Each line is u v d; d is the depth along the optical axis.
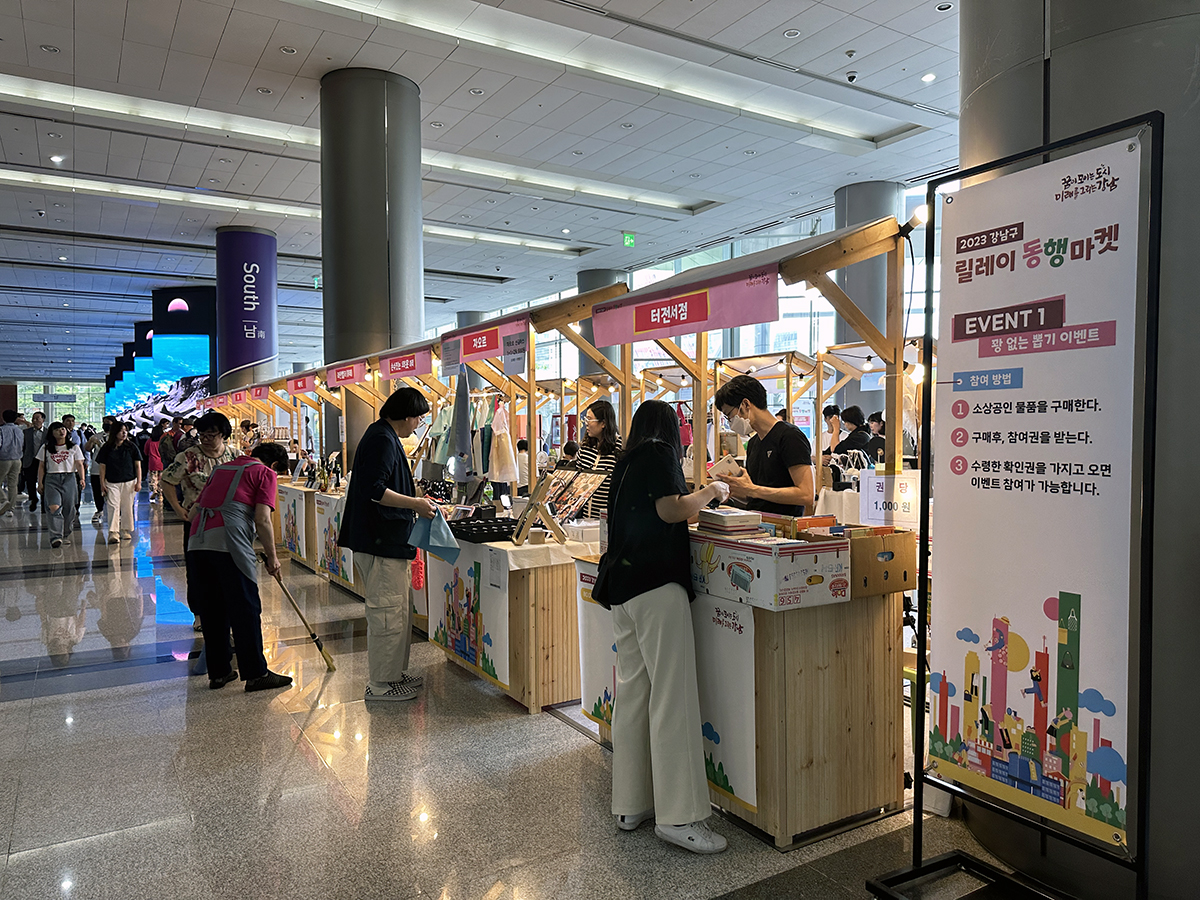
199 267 17.59
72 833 2.65
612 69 9.09
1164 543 2.13
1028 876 2.39
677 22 7.72
